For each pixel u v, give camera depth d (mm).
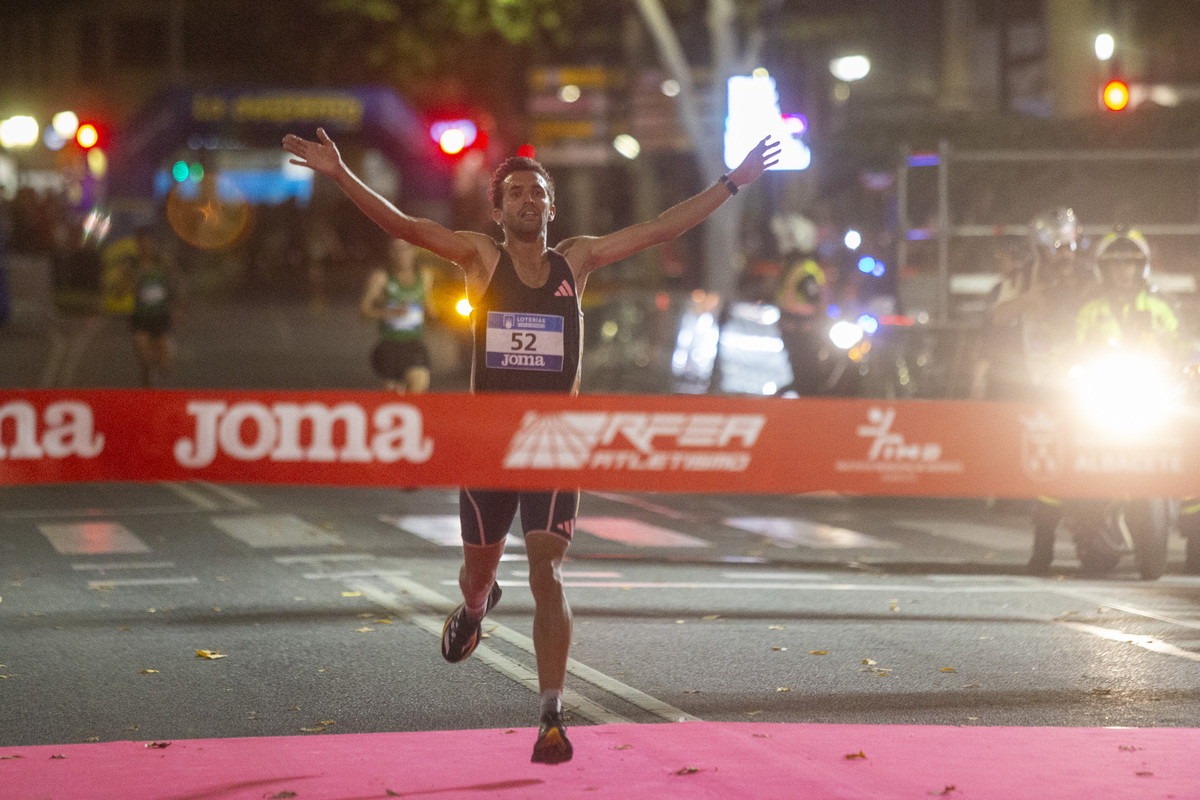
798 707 13078
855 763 11133
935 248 38094
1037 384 20766
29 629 16297
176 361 54500
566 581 19344
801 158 46844
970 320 35219
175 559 20891
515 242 11172
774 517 26031
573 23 70438
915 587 19172
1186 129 37469
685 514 26266
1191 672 14461
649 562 21016
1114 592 18891
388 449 10945
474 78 73812
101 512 25547
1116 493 11727
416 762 11180
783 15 63938
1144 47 57156
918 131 40344
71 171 101562
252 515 25203
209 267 98000
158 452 11078
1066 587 19266
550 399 10922
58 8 127938
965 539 23688
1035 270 21188
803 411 11133
